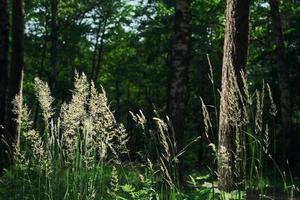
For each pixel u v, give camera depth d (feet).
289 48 94.68
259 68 114.83
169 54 111.65
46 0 126.21
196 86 114.62
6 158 38.29
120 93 170.91
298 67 94.89
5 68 41.65
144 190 14.51
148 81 147.23
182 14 37.91
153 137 13.64
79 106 15.30
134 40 123.75
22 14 43.93
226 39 25.68
